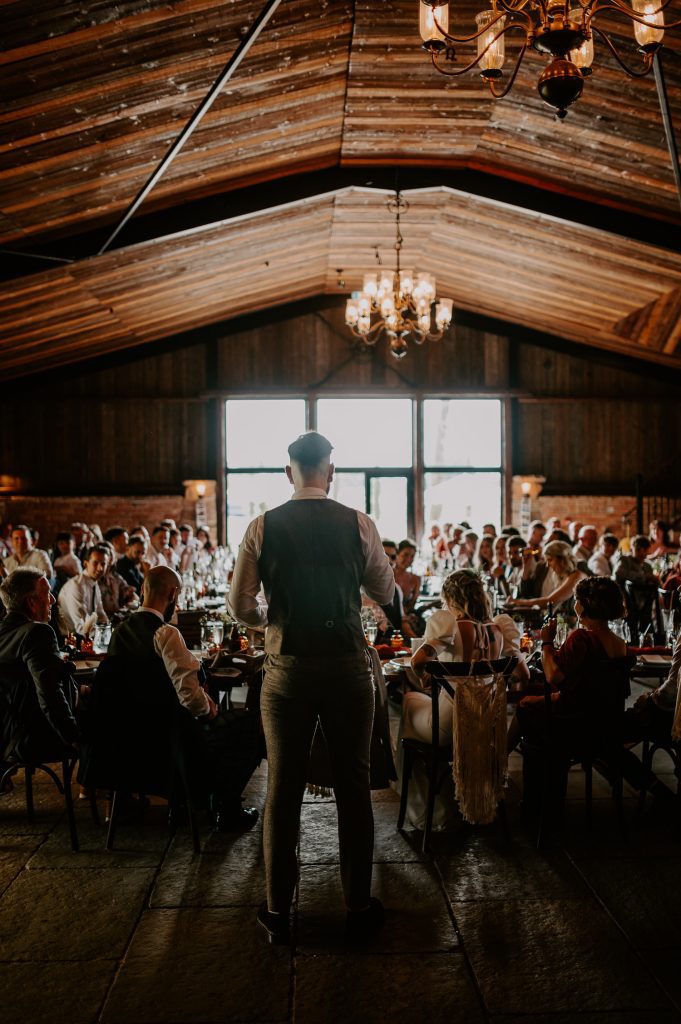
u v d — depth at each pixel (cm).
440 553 1026
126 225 765
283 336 1384
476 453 1404
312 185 787
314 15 512
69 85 496
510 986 258
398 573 676
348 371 1387
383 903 309
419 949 279
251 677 389
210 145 654
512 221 893
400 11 525
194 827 348
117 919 298
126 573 687
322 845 363
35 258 766
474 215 909
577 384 1400
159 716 347
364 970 267
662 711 379
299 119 655
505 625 382
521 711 380
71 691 383
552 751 364
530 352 1397
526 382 1398
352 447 1402
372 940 284
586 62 369
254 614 290
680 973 265
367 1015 244
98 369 1337
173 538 927
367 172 793
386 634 520
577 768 467
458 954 276
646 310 1035
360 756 282
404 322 846
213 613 579
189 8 461
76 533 972
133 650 345
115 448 1385
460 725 351
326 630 276
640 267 906
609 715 363
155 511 1385
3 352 1075
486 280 1138
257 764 376
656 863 341
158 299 1067
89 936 287
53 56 464
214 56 515
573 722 363
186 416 1389
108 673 346
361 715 280
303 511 283
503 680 356
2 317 925
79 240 749
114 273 896
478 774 351
